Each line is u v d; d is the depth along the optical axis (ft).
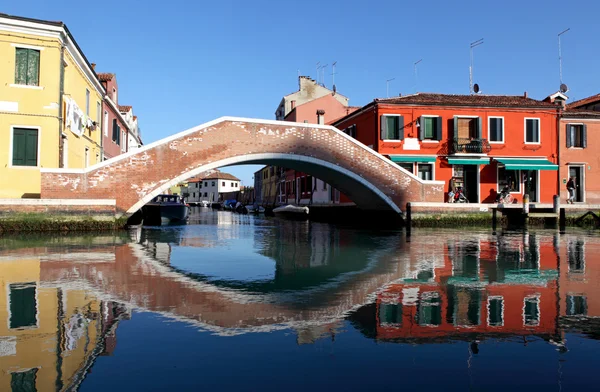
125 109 107.24
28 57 51.67
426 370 11.79
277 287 22.38
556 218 71.05
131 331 14.96
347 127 91.56
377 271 27.30
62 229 49.21
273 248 40.09
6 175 50.42
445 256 33.99
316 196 105.81
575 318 16.63
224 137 58.29
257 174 190.60
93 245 38.99
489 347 13.53
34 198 50.19
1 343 13.67
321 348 13.41
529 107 79.66
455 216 68.49
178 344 13.67
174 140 55.62
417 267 28.73
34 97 51.52
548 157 80.64
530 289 21.79
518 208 70.90
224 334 14.69
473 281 23.93
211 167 57.67
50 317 16.53
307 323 15.99
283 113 134.51
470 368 11.94
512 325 15.76
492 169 79.25
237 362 12.28
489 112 79.25
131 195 53.26
